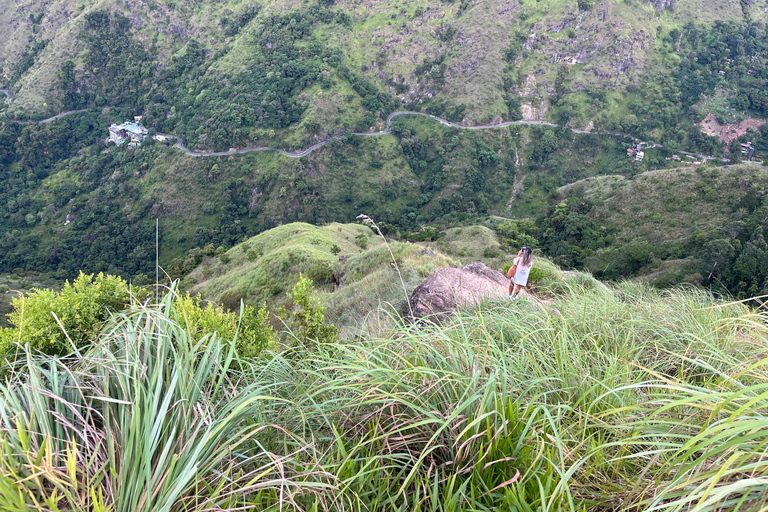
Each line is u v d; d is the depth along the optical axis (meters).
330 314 12.30
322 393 2.08
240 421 1.71
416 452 1.62
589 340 2.69
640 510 1.33
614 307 3.49
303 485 1.26
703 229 42.91
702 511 1.11
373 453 1.70
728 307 3.39
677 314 3.49
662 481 1.32
